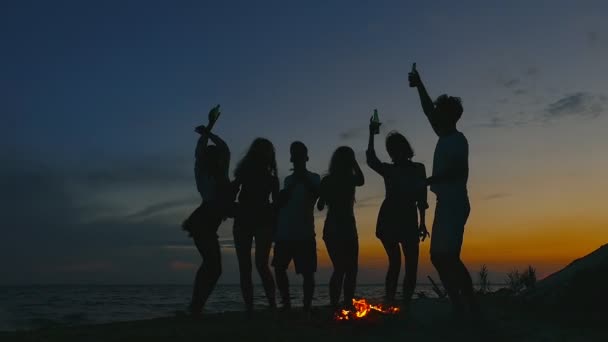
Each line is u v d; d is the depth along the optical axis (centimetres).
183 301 3828
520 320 506
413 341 421
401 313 521
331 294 560
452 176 461
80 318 1786
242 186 533
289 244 571
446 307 552
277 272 582
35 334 439
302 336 427
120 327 475
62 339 408
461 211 464
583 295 516
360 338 428
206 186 528
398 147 594
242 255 527
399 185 589
